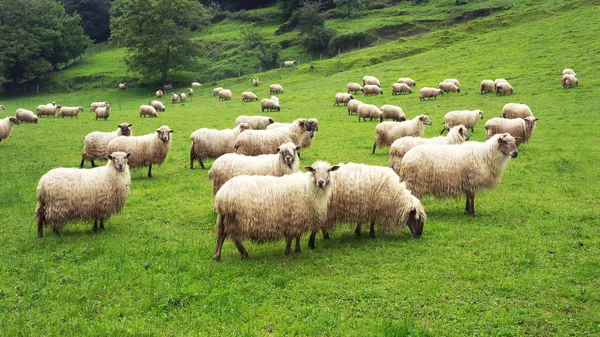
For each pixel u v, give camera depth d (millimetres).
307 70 65938
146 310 7875
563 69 39562
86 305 7895
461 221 12570
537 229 11703
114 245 10961
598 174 16969
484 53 52281
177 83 80312
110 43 115188
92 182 11703
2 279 9031
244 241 10695
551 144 21812
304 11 87875
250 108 43781
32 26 90250
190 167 20344
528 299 8172
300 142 19906
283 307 8000
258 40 86625
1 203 14781
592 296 8109
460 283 8836
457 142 16047
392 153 16141
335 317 7633
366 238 11430
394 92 42750
